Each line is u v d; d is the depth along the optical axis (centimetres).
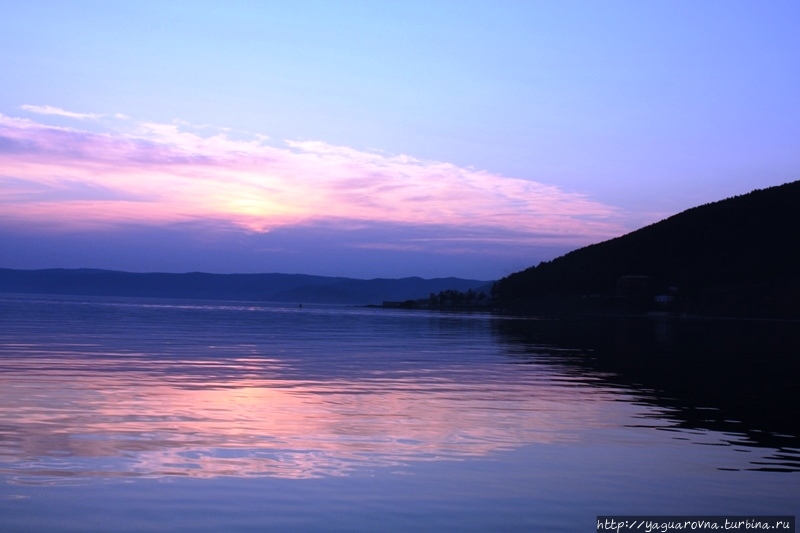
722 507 1016
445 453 1279
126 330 5278
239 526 897
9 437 1320
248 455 1231
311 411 1689
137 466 1144
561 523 937
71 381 2139
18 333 4550
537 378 2495
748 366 3030
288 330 5959
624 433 1494
